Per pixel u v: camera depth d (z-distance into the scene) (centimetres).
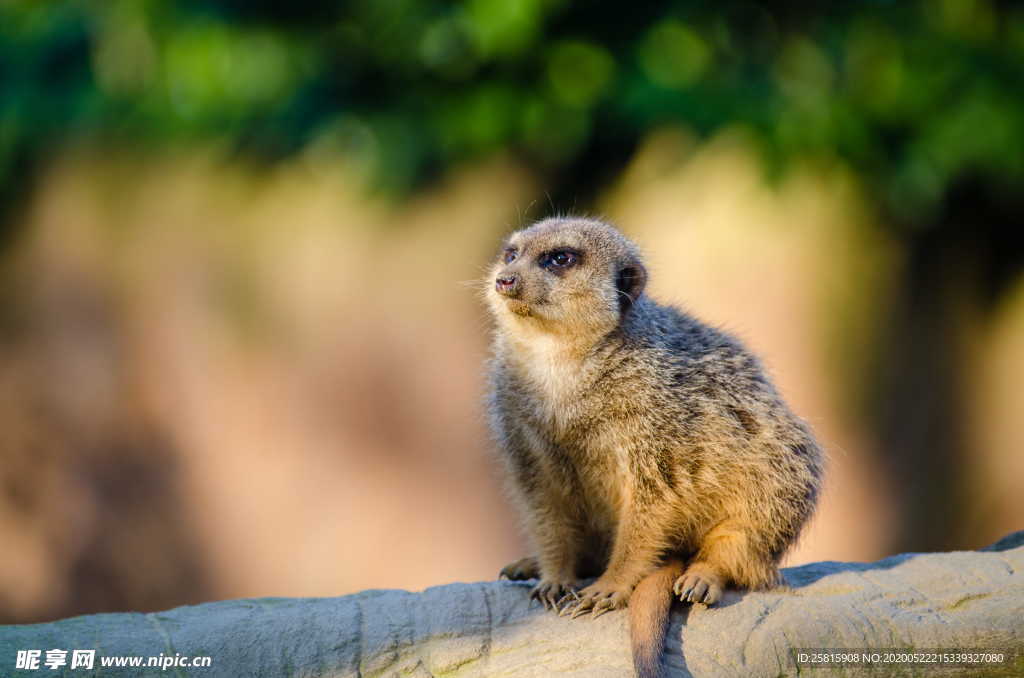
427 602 669
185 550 1562
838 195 1414
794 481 696
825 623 637
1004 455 1500
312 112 1412
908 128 1359
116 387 1589
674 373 696
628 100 1310
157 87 1441
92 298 1605
